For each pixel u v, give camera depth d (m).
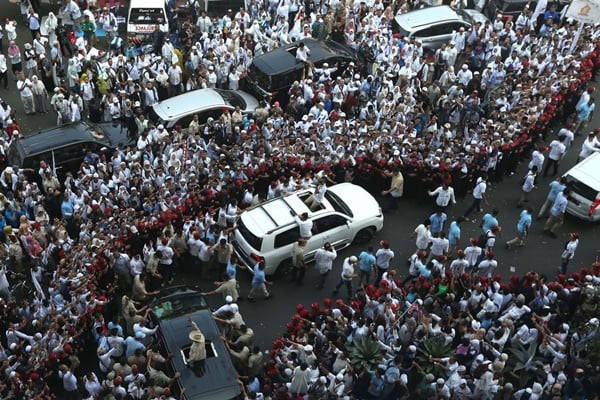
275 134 22.61
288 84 25.17
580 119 25.22
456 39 28.38
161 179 20.27
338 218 19.61
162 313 16.30
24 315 16.31
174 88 25.73
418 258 18.27
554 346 16.30
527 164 24.31
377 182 22.20
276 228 18.61
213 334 15.84
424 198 22.34
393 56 27.44
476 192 21.28
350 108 25.45
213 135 22.64
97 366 16.61
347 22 29.50
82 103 24.33
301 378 14.62
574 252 20.58
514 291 17.66
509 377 16.33
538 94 24.48
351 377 15.27
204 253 18.64
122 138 22.19
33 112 25.28
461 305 17.22
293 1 30.28
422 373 15.49
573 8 26.58
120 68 24.97
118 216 18.55
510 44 28.55
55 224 18.31
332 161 21.66
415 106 24.56
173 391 14.87
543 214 21.81
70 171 21.20
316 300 18.83
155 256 17.89
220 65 25.91
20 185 19.78
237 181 20.36
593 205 21.02
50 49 28.11
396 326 16.56
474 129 23.59
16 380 14.45
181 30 28.50
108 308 17.33
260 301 18.67
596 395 15.55
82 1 29.34
